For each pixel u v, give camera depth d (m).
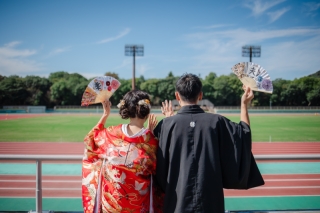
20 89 54.66
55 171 7.11
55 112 45.16
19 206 4.66
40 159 2.48
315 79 53.47
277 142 13.18
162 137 1.77
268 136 15.24
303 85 52.94
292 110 45.72
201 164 1.65
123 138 1.80
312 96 51.44
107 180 1.80
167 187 1.72
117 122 23.89
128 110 1.86
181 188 1.65
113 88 2.05
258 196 5.18
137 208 1.81
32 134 15.89
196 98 1.84
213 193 1.63
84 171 1.96
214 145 1.68
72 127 20.00
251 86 1.91
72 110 48.53
